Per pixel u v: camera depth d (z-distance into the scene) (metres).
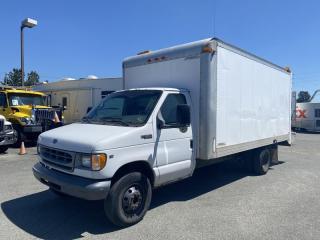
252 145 7.82
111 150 4.63
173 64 6.50
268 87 8.66
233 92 6.89
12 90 14.77
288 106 10.09
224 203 6.13
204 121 6.01
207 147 6.02
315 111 25.31
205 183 7.71
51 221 5.17
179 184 7.58
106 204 4.72
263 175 8.70
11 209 5.71
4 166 9.43
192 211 5.65
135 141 4.96
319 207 5.91
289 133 10.23
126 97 5.96
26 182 7.50
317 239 4.52
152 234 4.67
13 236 4.60
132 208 4.95
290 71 10.09
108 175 4.58
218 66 6.30
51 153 5.18
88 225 5.01
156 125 5.32
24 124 13.65
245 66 7.39
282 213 5.57
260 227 4.94
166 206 5.92
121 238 4.53
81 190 4.52
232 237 4.57
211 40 6.02
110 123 5.43
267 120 8.65
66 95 25.50
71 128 5.51
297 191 7.03
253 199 6.41
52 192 6.62
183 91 6.05
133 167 5.10
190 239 4.50
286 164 10.52
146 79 7.02
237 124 7.10
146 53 7.14
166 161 5.48
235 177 8.40
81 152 4.65
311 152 13.60
